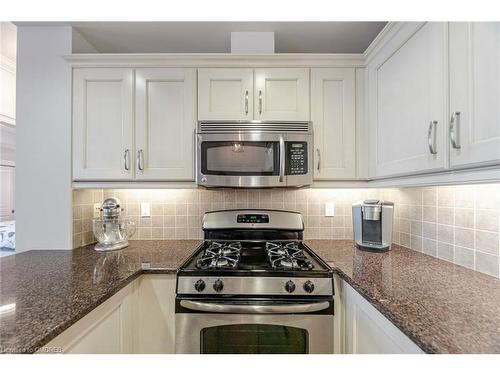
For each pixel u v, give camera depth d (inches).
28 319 28.7
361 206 60.4
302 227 67.8
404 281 39.6
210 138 58.0
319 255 55.6
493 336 24.8
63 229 61.5
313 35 66.6
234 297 44.6
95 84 60.7
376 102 56.6
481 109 30.6
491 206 40.9
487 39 29.9
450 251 49.0
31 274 44.3
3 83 88.9
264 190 72.6
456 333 25.4
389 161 51.6
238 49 65.1
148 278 48.8
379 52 55.0
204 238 69.0
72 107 60.6
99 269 47.1
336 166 61.2
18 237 61.5
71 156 60.8
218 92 60.9
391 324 31.5
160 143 60.8
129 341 45.0
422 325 26.8
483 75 30.4
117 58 60.0
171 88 60.9
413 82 43.8
